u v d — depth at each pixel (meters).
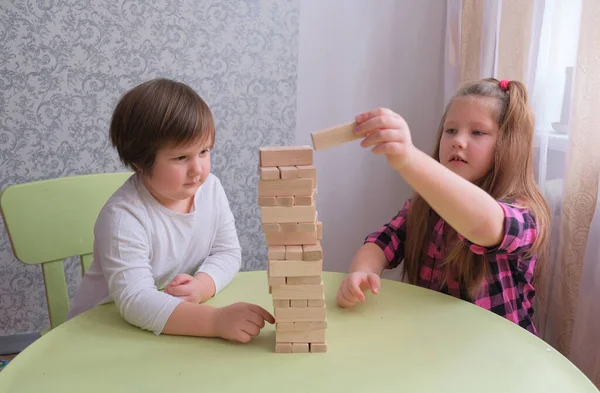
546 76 1.24
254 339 0.76
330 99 1.73
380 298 0.90
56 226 1.12
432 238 1.15
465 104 1.08
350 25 1.69
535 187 1.08
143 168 0.89
